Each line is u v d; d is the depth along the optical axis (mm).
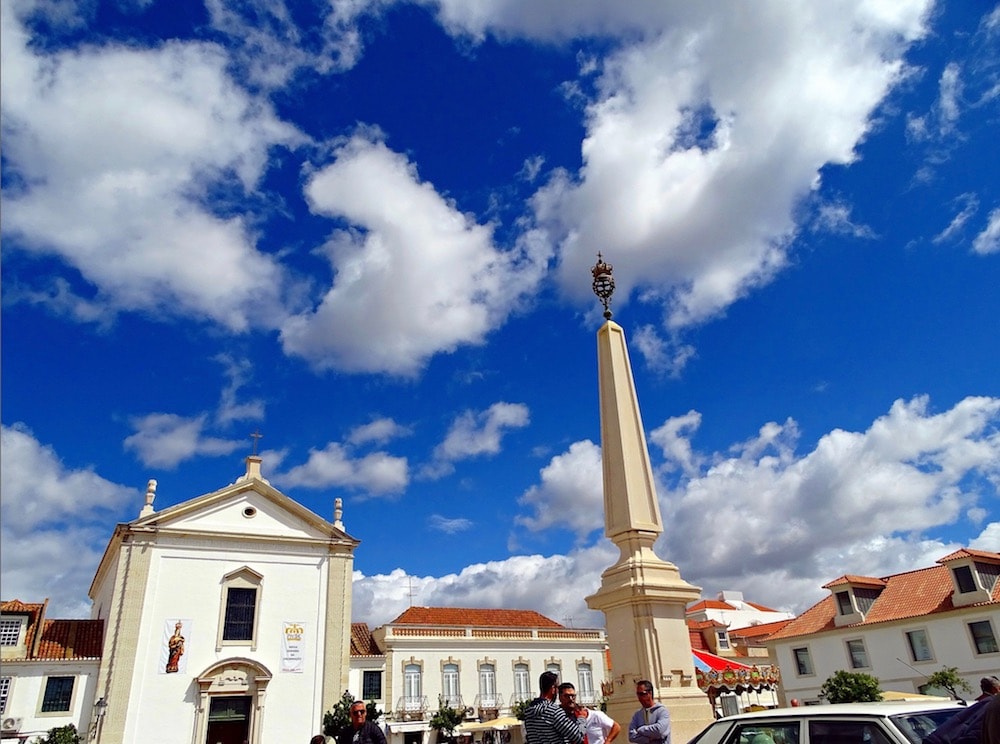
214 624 35281
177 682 33500
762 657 52594
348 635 37812
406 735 42281
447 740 42062
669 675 10852
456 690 45281
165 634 34125
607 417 13211
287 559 38125
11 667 31062
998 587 30797
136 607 34031
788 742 6312
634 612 11336
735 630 61031
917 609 32906
